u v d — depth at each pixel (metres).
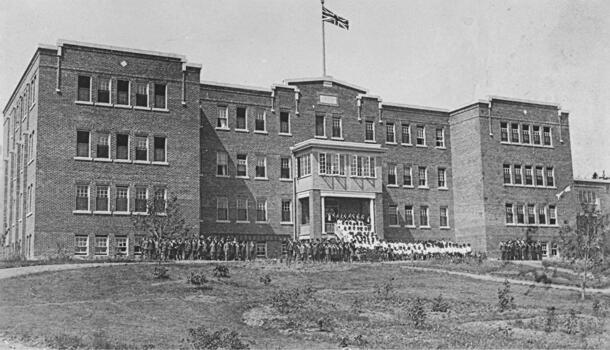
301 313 27.14
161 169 49.97
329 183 55.88
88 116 48.12
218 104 56.56
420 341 22.53
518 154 65.50
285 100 59.31
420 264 47.50
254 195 56.78
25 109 52.12
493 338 23.30
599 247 35.31
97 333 22.19
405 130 65.25
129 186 48.72
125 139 49.34
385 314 27.83
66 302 27.41
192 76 52.25
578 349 22.22
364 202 59.03
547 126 67.88
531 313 29.14
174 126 50.94
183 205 50.22
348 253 51.16
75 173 47.16
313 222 54.84
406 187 64.12
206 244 49.12
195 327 23.86
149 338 21.88
